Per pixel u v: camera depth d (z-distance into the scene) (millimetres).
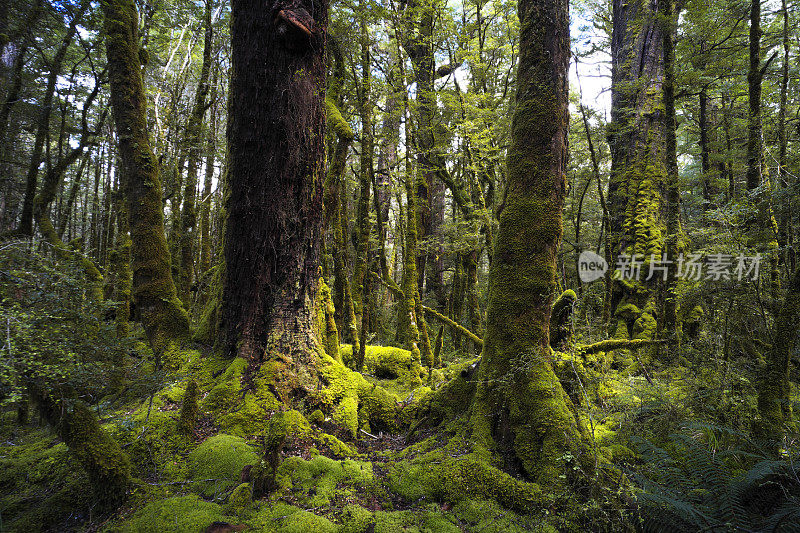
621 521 2498
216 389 3818
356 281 6125
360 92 6254
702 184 10266
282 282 4273
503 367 3541
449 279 13961
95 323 3076
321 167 4598
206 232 10844
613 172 9398
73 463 2711
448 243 8586
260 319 4227
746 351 4754
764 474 2689
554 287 3639
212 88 9195
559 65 3689
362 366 6160
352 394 4352
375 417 4383
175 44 11305
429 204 11180
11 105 5898
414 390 5352
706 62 7707
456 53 8039
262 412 3691
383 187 9688
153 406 3738
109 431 3250
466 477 2990
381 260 8953
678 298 5055
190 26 10367
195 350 4598
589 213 11617
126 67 4938
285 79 4219
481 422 3494
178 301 5055
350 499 2855
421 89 7629
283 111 4207
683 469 3281
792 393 4453
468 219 7957
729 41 8211
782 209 4434
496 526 2564
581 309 4352
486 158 7723
